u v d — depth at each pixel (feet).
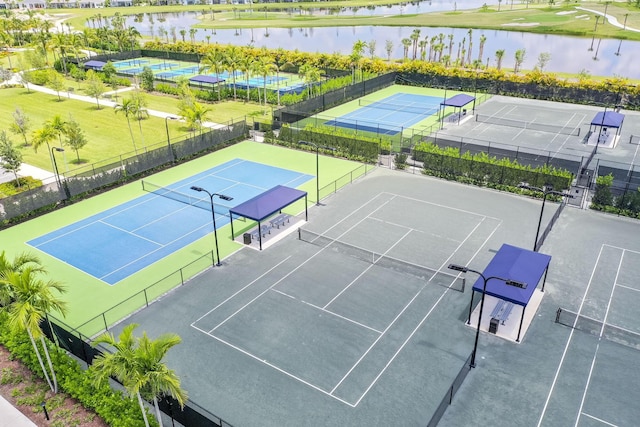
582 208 137.18
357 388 77.56
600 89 247.91
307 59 337.93
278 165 174.29
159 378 57.67
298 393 76.89
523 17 615.98
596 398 75.20
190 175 166.61
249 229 127.75
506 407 73.87
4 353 86.02
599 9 652.89
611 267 108.47
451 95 269.64
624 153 177.58
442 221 130.41
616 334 88.28
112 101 266.16
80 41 380.37
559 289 101.30
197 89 288.92
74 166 174.60
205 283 105.50
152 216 137.39
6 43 415.85
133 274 109.70
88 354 81.92
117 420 68.49
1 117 236.63
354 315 94.48
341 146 180.45
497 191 149.59
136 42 428.15
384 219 132.26
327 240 121.80
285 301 99.04
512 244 118.11
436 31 563.07
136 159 166.50
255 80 317.63
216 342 88.22
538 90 258.16
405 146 181.27
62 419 72.38
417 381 78.84
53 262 115.24
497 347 85.76
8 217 134.41
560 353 84.17
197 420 68.44
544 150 179.42
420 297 99.45
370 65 312.50
